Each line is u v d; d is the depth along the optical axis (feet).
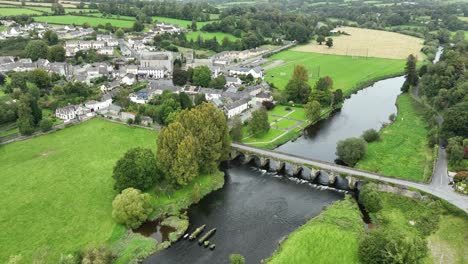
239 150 624.18
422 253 372.79
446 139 645.10
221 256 413.18
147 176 506.48
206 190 536.83
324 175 593.42
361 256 386.32
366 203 484.74
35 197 499.51
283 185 560.61
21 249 409.69
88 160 597.52
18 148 638.94
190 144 512.22
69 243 420.36
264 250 422.41
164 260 408.05
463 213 453.58
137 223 455.22
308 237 425.28
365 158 615.57
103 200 495.41
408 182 518.78
